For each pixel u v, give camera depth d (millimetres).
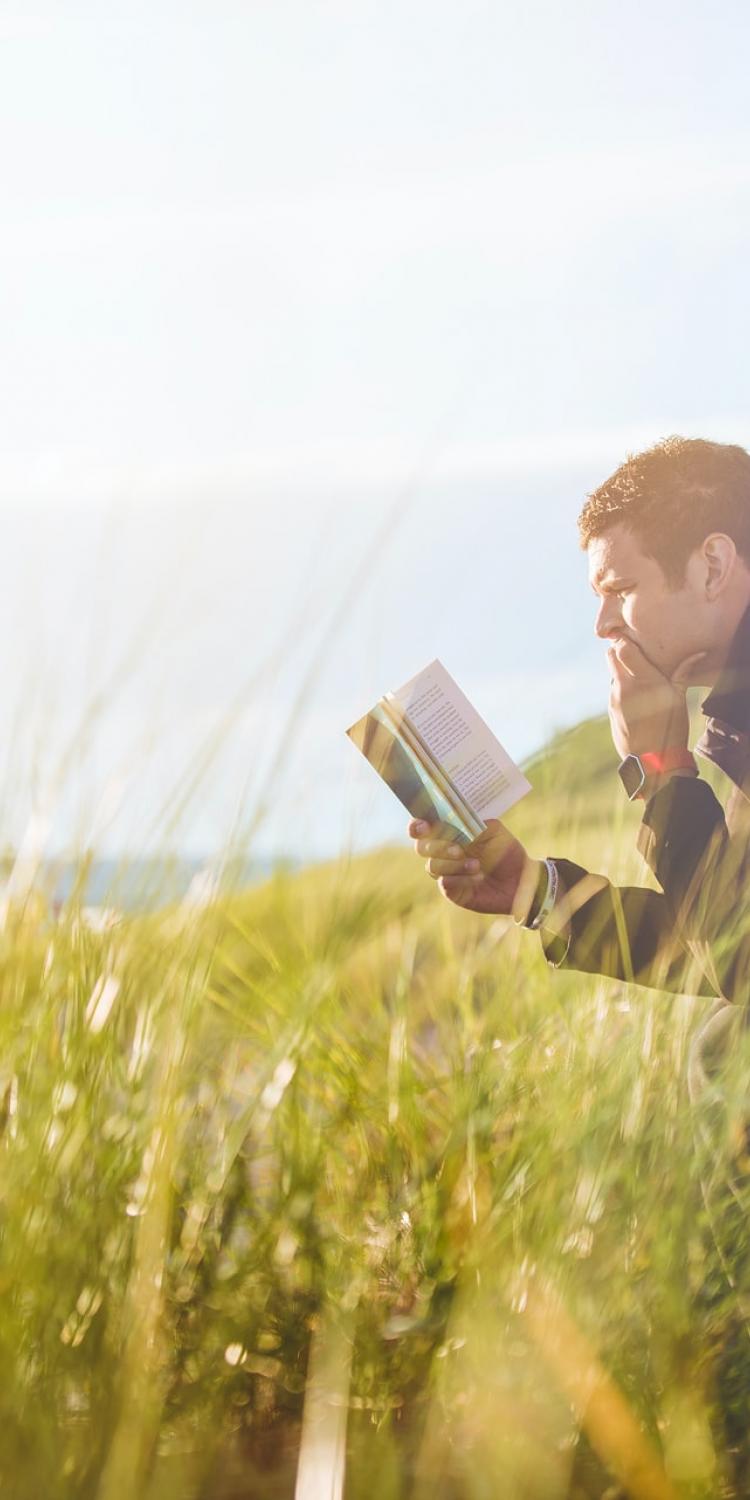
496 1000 1354
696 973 1302
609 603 1786
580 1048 1174
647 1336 1009
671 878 1561
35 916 1012
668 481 1748
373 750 1517
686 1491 953
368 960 1236
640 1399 981
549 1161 1054
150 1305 910
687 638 1747
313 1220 1111
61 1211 935
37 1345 879
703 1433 987
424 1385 1043
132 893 1019
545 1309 986
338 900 1102
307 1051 1170
